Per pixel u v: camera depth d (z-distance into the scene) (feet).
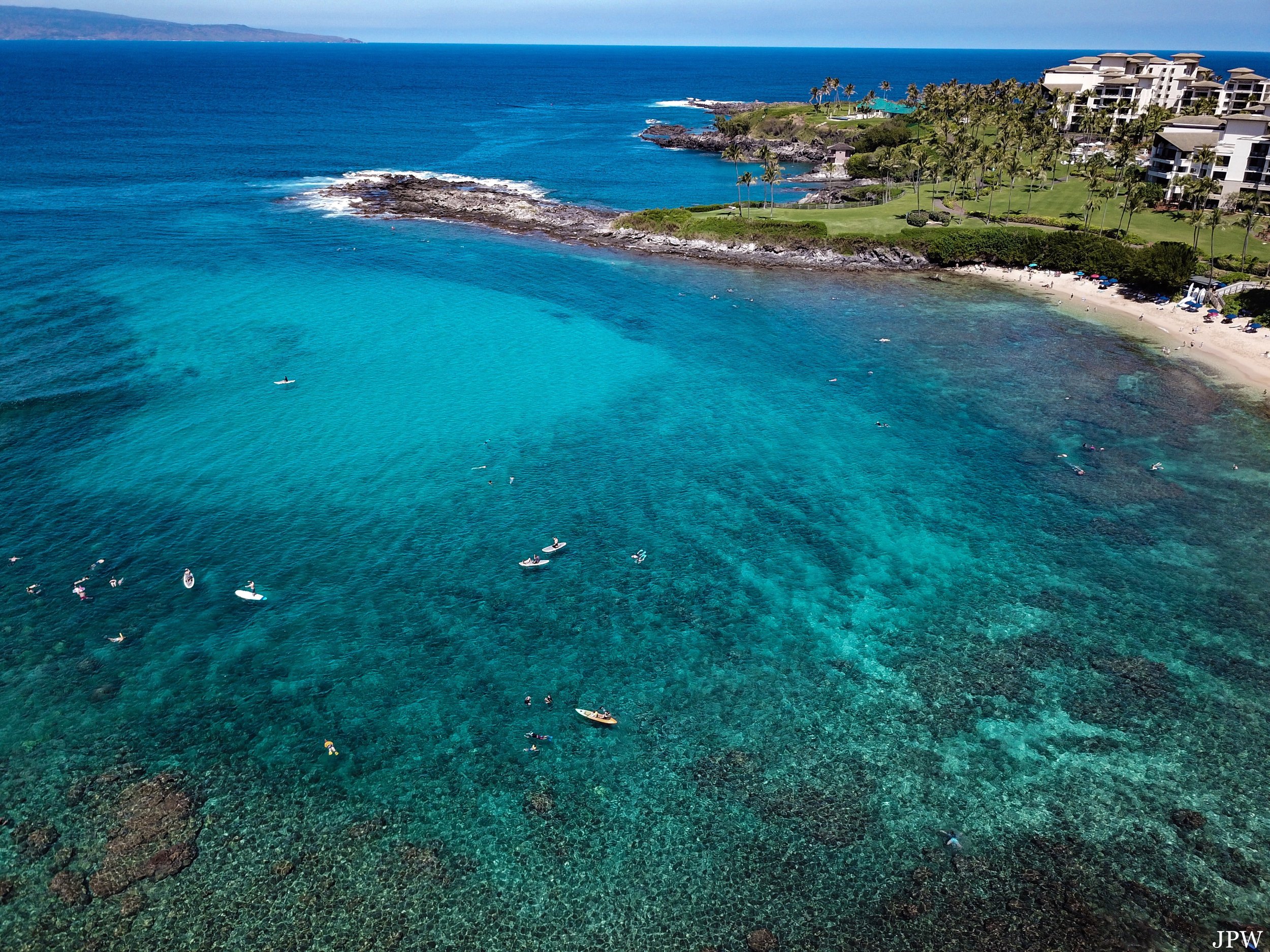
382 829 119.44
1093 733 136.05
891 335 320.70
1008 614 165.48
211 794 124.06
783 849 117.08
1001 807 123.13
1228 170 444.14
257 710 140.05
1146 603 167.94
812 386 275.39
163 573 174.60
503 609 167.53
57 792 123.44
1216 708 140.77
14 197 505.25
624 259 433.89
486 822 120.88
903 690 146.10
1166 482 212.84
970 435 240.32
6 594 165.78
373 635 159.22
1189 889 111.04
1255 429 238.68
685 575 178.81
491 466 223.10
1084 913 108.06
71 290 344.69
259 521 194.08
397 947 103.86
